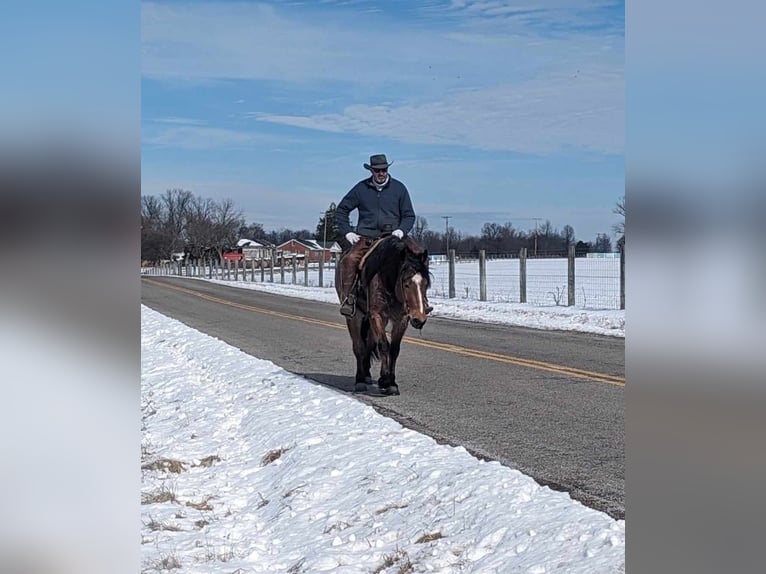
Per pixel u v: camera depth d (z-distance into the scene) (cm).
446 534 489
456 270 4331
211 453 790
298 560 502
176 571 489
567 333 1602
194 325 2009
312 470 654
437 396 920
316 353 1380
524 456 645
